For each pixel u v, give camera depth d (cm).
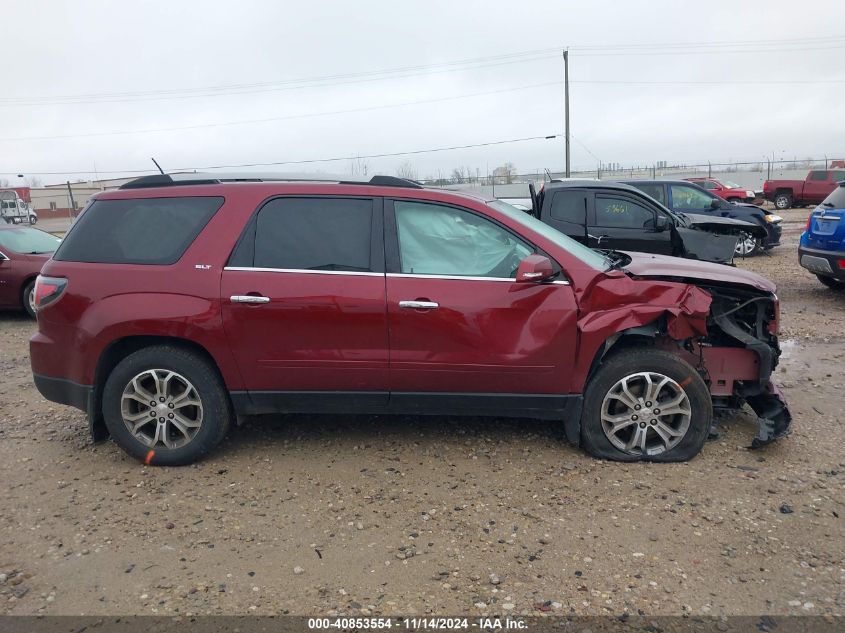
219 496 380
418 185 425
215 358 403
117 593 292
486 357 398
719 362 439
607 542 328
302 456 432
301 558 318
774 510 356
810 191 2991
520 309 396
